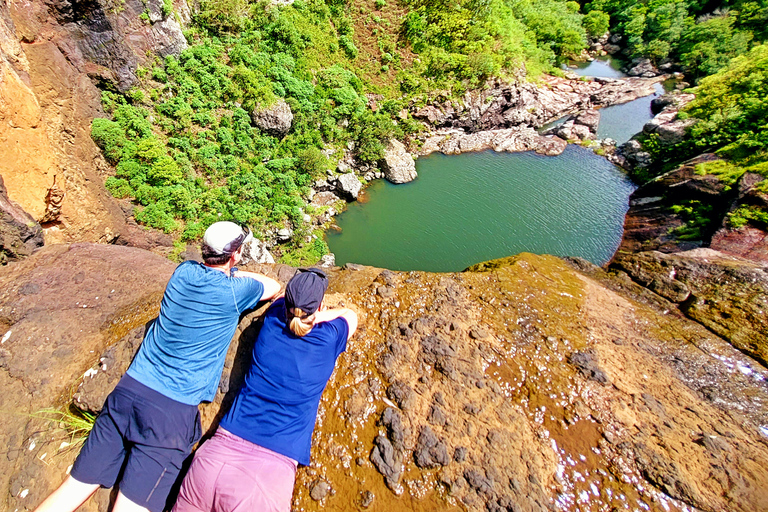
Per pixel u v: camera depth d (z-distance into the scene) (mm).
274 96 18438
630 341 5016
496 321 4906
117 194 13562
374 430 3715
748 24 35094
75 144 12172
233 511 2422
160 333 2887
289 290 2826
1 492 3354
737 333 5496
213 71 17688
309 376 2848
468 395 4016
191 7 18281
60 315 4648
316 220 18484
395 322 4699
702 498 3357
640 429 3887
